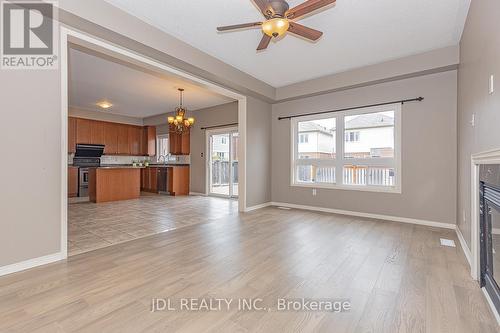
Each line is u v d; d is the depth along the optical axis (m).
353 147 4.58
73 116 7.27
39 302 1.68
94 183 5.98
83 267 2.25
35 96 2.23
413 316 1.55
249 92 4.70
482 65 2.04
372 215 4.33
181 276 2.09
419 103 3.86
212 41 3.31
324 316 1.56
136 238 3.13
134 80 4.79
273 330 1.43
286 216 4.44
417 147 3.88
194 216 4.44
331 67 4.16
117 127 8.29
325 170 4.95
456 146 3.54
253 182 5.12
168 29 3.02
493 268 1.69
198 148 7.54
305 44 3.36
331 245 2.88
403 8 2.56
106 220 4.10
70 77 4.63
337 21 2.80
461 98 3.10
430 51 3.52
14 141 2.12
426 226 3.73
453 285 1.95
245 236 3.23
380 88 4.21
